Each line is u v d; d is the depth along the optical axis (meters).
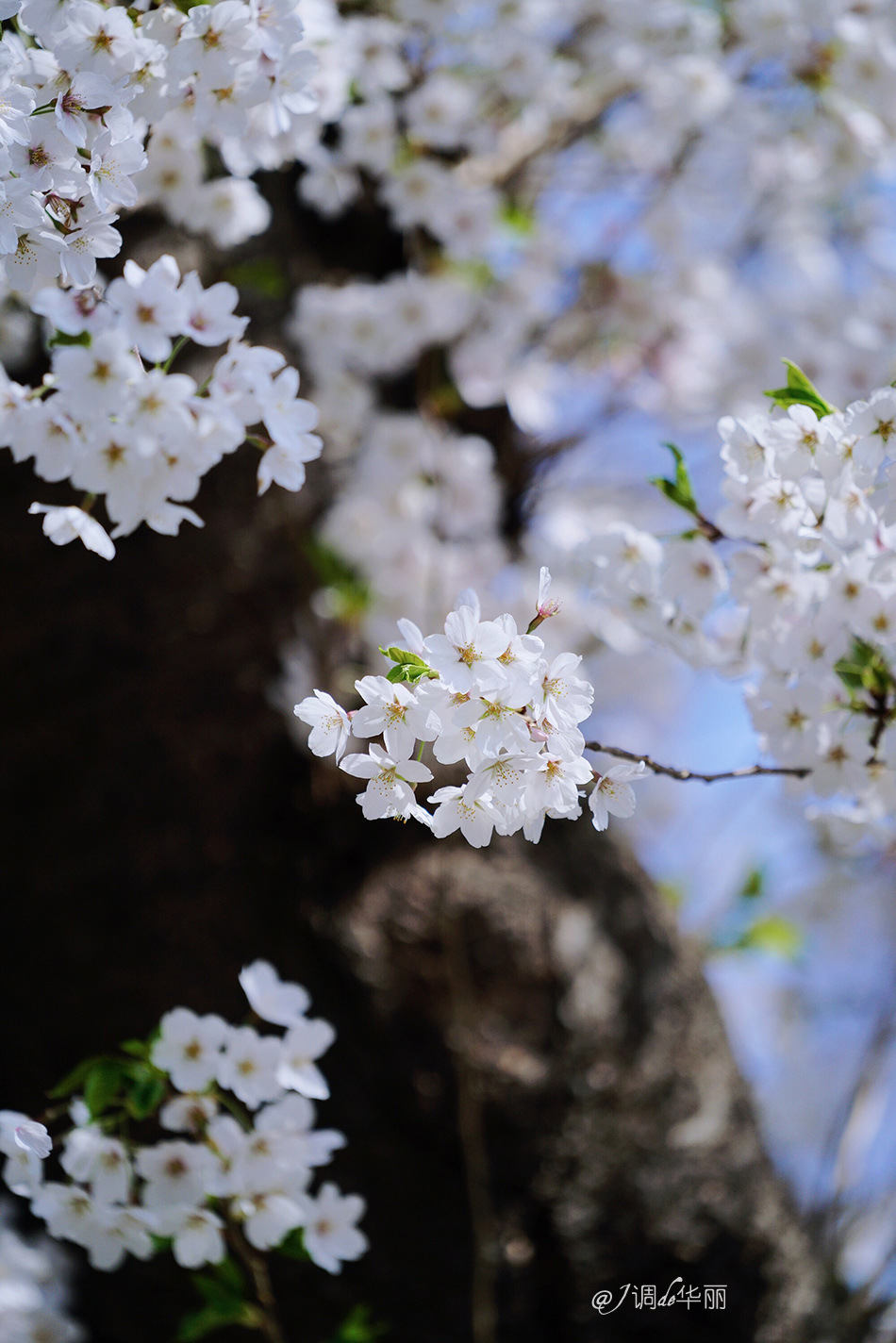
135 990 2.23
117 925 2.25
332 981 2.28
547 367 3.02
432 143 2.42
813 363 2.94
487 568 2.80
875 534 1.75
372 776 1.65
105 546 1.70
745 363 3.12
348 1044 2.24
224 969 2.26
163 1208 1.79
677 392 3.14
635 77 2.77
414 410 3.03
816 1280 2.48
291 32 1.73
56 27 1.69
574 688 1.64
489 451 2.85
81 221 1.69
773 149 2.86
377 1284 2.16
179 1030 1.79
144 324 1.67
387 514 2.70
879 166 2.51
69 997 2.23
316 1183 2.19
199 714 2.33
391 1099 2.22
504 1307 2.21
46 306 1.67
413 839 2.38
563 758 1.64
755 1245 2.37
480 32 2.29
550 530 3.00
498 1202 2.23
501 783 1.63
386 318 2.58
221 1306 1.89
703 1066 2.50
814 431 1.71
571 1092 2.28
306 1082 1.81
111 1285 2.14
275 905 2.32
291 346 2.62
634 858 2.69
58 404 1.68
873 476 1.70
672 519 3.46
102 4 1.73
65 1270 2.10
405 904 2.32
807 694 1.78
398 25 2.29
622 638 1.92
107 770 2.28
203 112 1.74
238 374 1.69
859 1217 2.69
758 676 1.84
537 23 2.34
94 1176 1.78
